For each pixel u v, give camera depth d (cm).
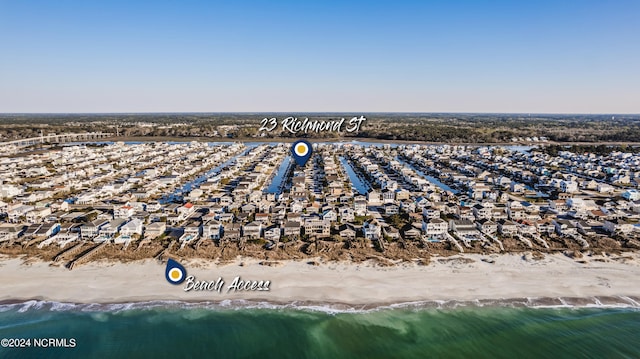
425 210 14288
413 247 11238
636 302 8919
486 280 9675
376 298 8950
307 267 10175
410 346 7631
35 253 10688
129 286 9250
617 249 11312
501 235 12188
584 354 7456
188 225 12212
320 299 8894
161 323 8131
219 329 8006
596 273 10050
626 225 12188
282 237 11838
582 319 8356
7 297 8725
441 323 8219
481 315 8456
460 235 12100
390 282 9544
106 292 9006
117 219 12438
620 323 8238
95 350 7388
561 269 10225
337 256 10694
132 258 10512
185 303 8712
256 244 11300
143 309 8500
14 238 11494
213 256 10619
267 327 8081
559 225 12338
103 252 10800
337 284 9438
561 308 8706
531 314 8506
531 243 11562
